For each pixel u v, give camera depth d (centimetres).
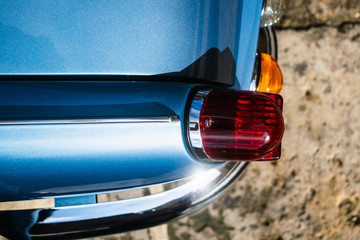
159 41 105
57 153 98
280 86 138
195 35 108
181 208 139
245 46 125
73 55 102
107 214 128
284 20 218
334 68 217
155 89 103
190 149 104
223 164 127
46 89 100
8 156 97
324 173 213
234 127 96
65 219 125
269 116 98
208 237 205
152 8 103
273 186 210
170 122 99
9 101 97
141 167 104
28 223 125
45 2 100
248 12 125
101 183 108
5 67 102
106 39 103
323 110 215
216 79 116
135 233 203
